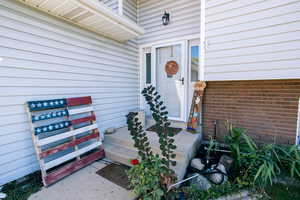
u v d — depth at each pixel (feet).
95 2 7.02
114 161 8.39
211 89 10.26
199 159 7.84
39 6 6.68
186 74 11.44
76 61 8.71
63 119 8.13
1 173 6.03
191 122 10.43
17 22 6.27
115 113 11.62
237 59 7.16
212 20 7.62
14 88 6.30
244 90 9.16
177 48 11.83
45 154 6.49
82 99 8.78
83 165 7.65
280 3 6.12
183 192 5.74
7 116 6.14
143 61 13.67
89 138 8.52
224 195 5.86
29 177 6.72
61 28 7.88
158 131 5.96
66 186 6.18
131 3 12.57
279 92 8.18
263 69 6.63
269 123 8.52
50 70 7.51
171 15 11.67
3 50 5.94
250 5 6.68
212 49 7.73
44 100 7.18
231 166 7.22
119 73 11.85
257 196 5.77
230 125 9.14
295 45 5.97
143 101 13.94
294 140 7.90
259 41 6.63
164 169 5.32
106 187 6.12
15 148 6.39
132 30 9.76
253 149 7.18
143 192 5.09
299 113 7.73
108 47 10.77
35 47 6.89
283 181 6.59
